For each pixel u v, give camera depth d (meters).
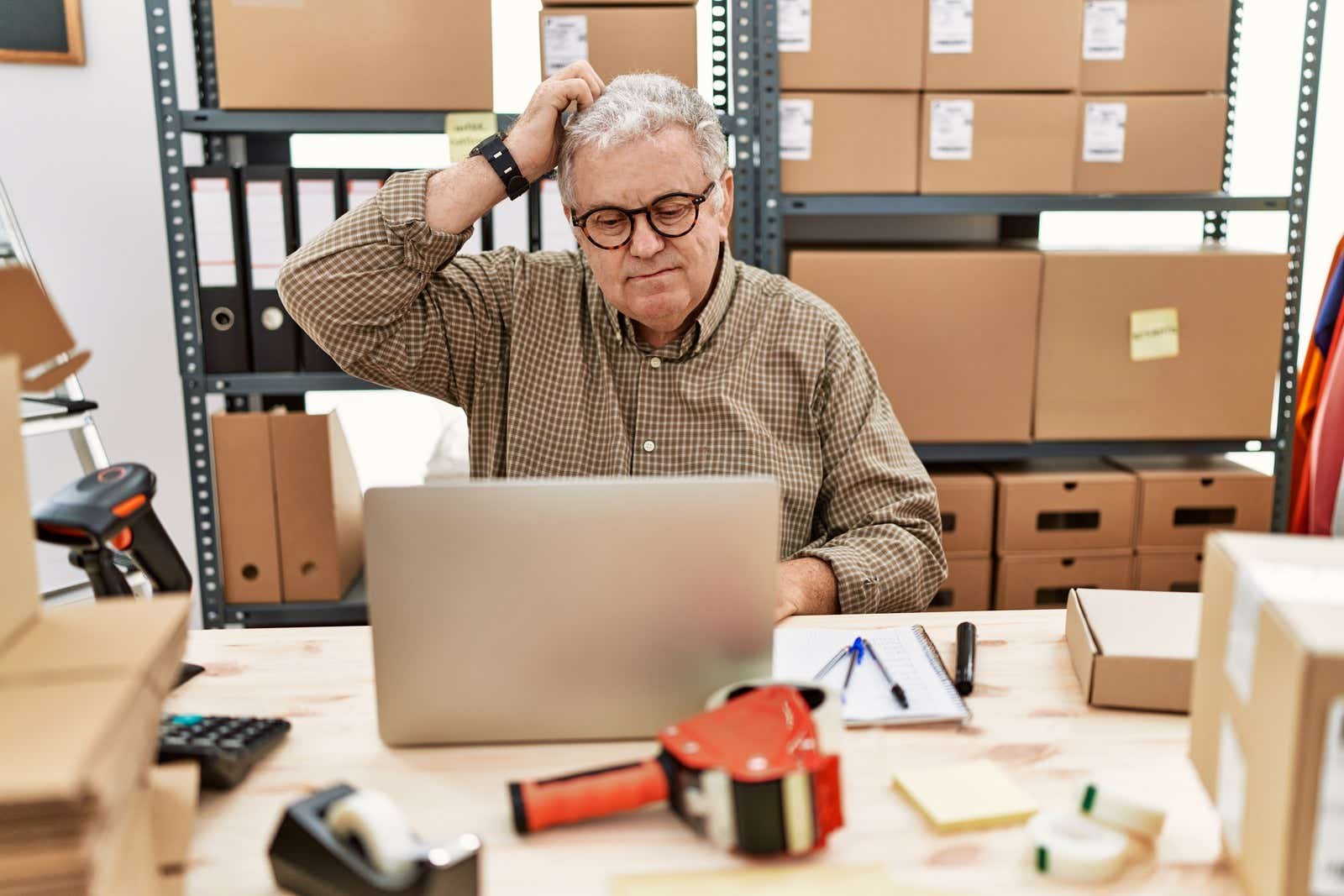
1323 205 2.39
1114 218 2.47
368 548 0.79
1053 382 2.01
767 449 1.44
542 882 0.65
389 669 0.81
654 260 1.35
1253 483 2.05
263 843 0.70
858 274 1.97
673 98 1.34
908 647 1.00
